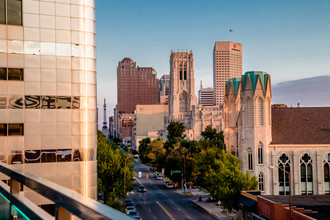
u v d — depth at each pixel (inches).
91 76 1601.9
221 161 2475.4
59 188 203.3
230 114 3250.5
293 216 1578.5
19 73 1507.1
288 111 3127.5
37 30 1525.6
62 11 1558.8
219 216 2409.0
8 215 341.4
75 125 1571.1
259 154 2859.3
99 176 2292.1
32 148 1517.0
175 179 3754.9
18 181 283.3
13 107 1497.3
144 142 6850.4
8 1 1486.2
